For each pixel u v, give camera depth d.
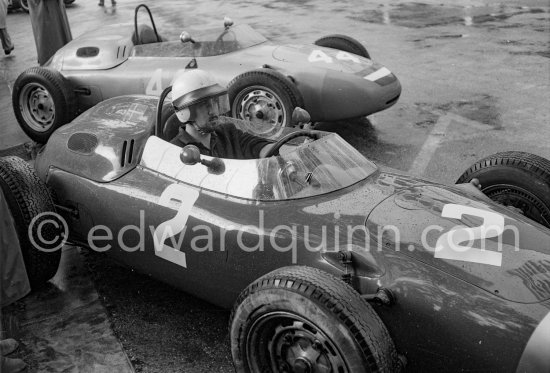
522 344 2.34
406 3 15.12
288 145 3.79
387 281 2.64
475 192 3.47
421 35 11.38
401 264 2.67
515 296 2.49
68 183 3.84
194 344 3.38
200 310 3.70
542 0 14.55
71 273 4.15
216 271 3.20
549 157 5.75
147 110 4.10
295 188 3.17
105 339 3.44
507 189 3.72
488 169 3.78
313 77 6.20
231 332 2.66
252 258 3.03
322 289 2.37
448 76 8.66
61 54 6.99
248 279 3.09
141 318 3.63
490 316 2.42
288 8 15.22
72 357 3.29
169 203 3.38
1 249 3.51
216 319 3.60
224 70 6.34
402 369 2.59
